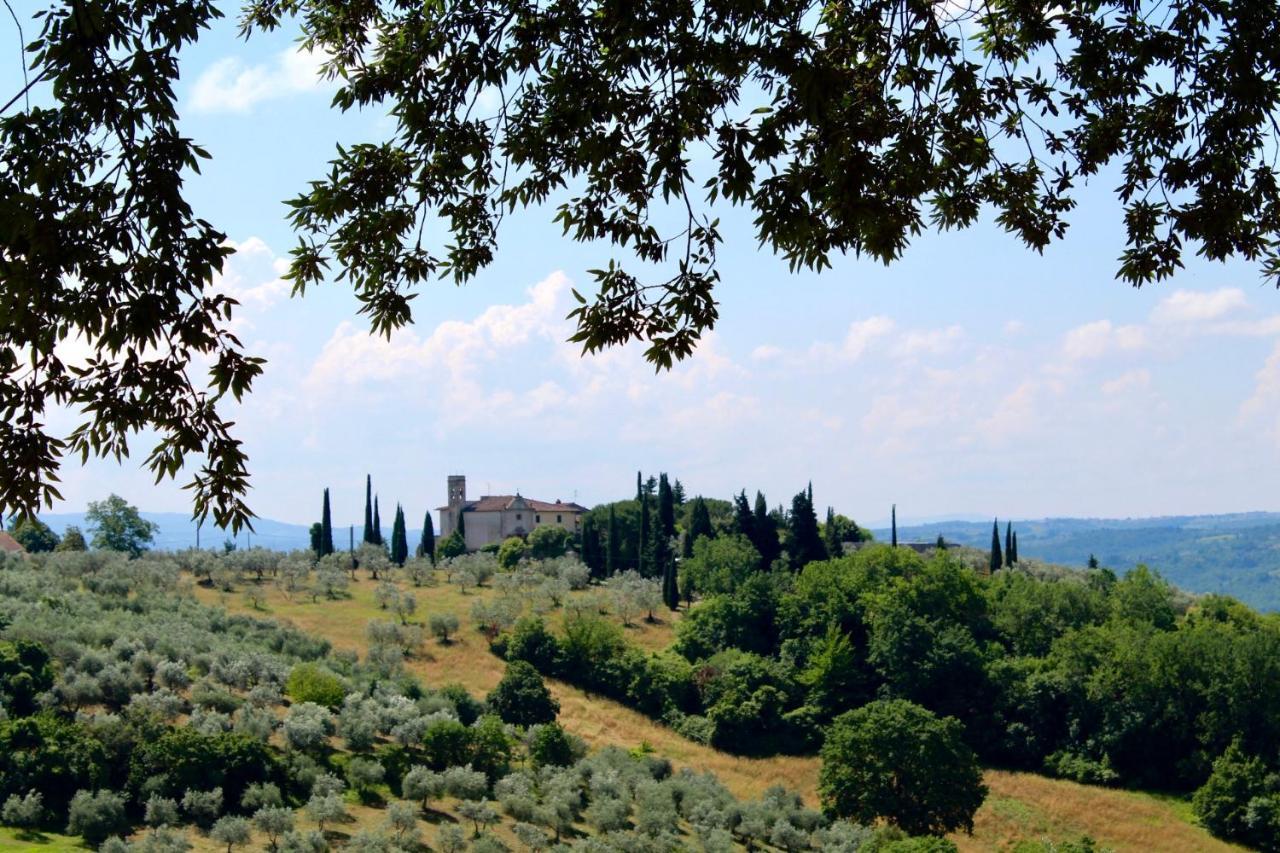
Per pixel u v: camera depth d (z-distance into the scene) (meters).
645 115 12.24
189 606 91.88
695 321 12.48
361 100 12.34
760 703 89.56
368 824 55.19
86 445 8.88
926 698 92.88
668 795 67.00
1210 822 75.50
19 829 48.03
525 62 12.20
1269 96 12.33
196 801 51.34
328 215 12.21
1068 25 13.01
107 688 62.97
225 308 8.70
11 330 8.58
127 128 8.56
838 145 11.94
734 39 11.67
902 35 12.65
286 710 69.94
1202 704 85.19
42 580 88.12
